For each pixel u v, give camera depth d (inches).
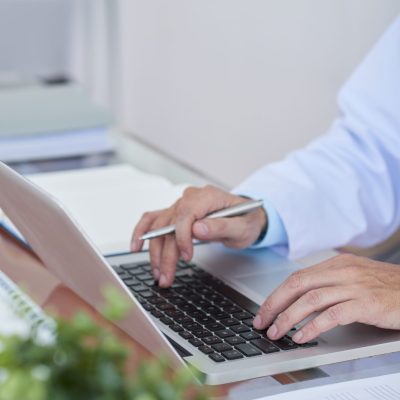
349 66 120.6
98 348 21.6
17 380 20.4
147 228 63.5
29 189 45.3
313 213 70.3
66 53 155.3
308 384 45.0
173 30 155.0
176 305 55.2
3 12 148.8
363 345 49.2
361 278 53.3
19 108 96.2
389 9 113.5
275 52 133.2
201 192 65.6
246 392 43.8
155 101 162.9
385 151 79.1
